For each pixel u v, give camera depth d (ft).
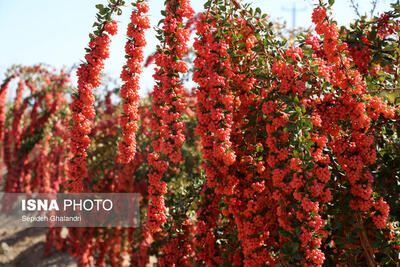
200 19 6.91
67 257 22.48
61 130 22.66
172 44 6.83
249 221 6.50
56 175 21.86
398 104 7.41
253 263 6.37
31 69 24.26
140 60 7.08
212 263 7.79
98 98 21.33
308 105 6.09
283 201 5.89
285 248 5.62
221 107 6.24
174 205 9.47
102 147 19.57
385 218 6.42
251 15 7.12
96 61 6.98
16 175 27.12
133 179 16.93
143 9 6.89
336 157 6.65
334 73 6.53
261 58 7.09
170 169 14.14
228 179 6.70
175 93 6.86
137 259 16.81
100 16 7.04
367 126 6.24
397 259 6.94
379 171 7.41
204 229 7.72
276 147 5.91
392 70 8.15
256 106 7.13
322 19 6.12
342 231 6.86
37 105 24.43
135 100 7.19
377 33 8.07
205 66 6.61
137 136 17.12
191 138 15.53
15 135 26.02
